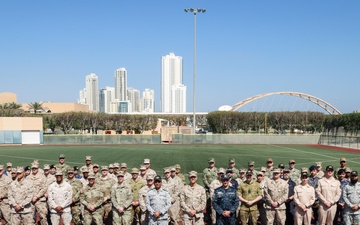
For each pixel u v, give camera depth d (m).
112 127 95.12
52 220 12.55
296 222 12.54
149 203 11.77
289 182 13.82
